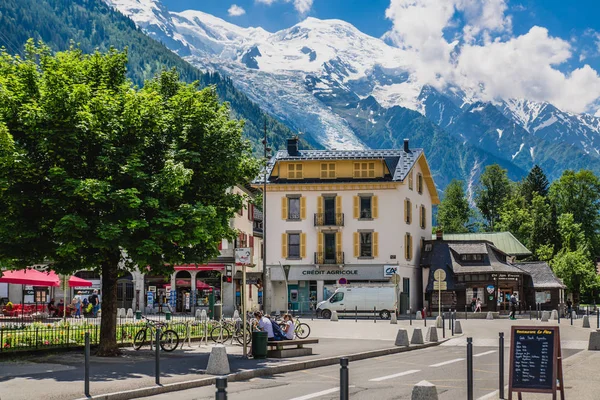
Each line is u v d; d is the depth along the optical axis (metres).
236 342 31.95
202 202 26.33
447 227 128.12
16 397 15.88
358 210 68.94
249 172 27.78
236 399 16.64
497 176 127.62
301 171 70.19
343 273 68.56
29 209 23.84
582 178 108.50
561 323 53.38
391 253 68.25
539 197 110.38
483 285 71.38
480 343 34.16
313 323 49.72
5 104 23.50
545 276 80.88
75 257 24.48
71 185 22.62
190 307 68.44
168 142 25.73
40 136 23.06
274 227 69.69
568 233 100.69
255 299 75.25
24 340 26.00
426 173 77.94
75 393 16.45
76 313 54.19
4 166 22.30
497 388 18.55
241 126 27.41
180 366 22.11
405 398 16.75
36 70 24.86
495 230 114.38
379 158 69.25
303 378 20.94
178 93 26.59
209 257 26.88
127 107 24.33
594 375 19.61
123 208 23.52
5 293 62.91
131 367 21.72
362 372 22.44
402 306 66.94
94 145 24.02
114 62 26.69
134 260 24.34
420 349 31.36
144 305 68.25
